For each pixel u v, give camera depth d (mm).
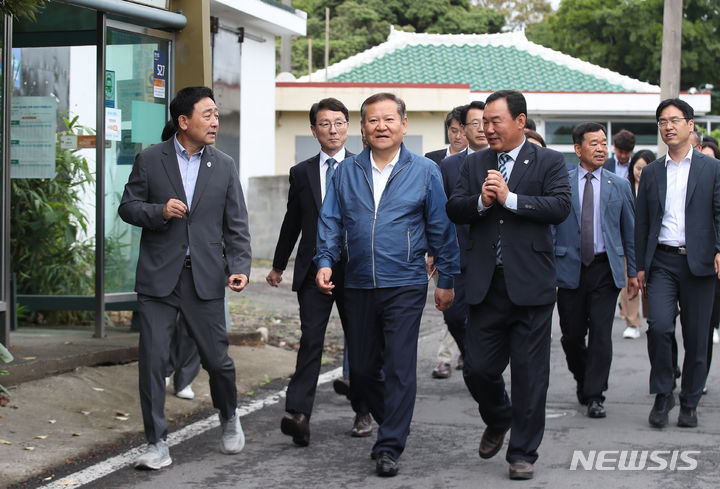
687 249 6742
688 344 6828
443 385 8375
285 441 6426
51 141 9125
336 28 38156
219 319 5895
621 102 24828
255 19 16719
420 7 39469
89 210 9688
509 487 5375
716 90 37781
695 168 6789
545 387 5570
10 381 7105
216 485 5406
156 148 5922
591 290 7266
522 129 5625
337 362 9492
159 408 5750
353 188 5816
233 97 16766
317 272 5926
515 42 27625
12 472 5527
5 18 7629
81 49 10117
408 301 5695
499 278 5574
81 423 6629
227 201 5980
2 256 7746
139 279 5793
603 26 38625
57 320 9672
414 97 22375
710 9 37250
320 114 6590
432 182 5797
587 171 7359
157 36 8875
